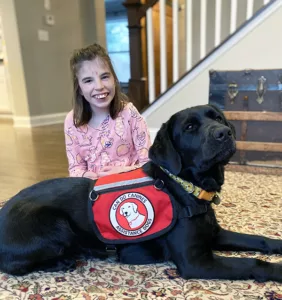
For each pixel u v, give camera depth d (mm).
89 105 1734
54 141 3898
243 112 2496
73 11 5680
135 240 1249
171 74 4035
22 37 4957
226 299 1070
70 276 1271
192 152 1203
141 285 1184
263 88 2432
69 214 1279
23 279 1262
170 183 1244
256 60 2699
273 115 2410
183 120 1240
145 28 3184
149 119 3211
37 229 1235
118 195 1264
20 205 1306
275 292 1091
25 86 5090
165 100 3105
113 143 1721
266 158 2496
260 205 1826
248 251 1361
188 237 1173
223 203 1871
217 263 1158
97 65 1607
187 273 1163
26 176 2598
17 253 1236
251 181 2268
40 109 5395
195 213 1179
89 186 1345
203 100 2973
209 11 3453
